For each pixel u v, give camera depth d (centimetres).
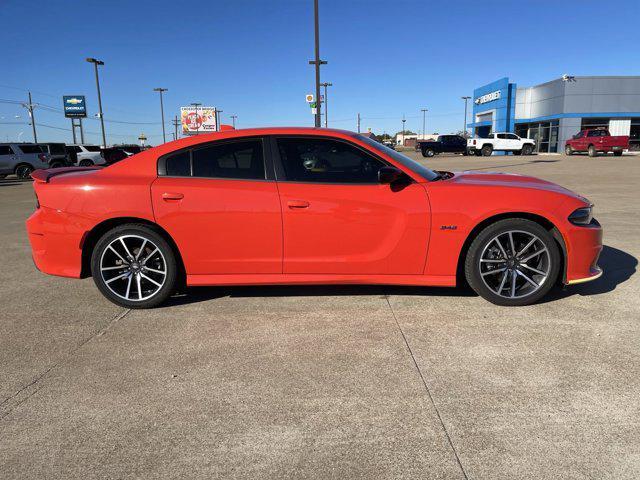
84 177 395
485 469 205
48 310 409
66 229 390
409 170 387
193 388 277
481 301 405
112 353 324
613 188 1248
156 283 399
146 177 392
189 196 381
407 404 256
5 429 242
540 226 374
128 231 389
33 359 317
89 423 246
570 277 382
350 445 224
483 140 3816
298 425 240
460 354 310
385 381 280
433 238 378
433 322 362
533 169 2016
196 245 386
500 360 301
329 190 379
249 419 246
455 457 213
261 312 391
